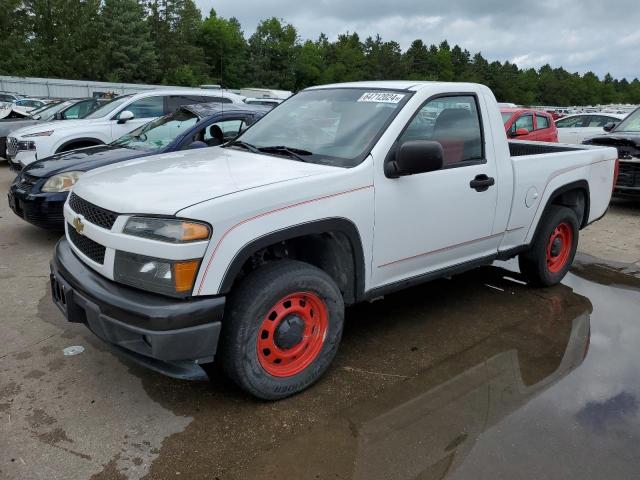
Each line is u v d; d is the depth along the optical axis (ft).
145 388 10.71
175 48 215.10
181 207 8.88
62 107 44.45
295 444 9.14
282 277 9.73
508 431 9.59
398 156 10.80
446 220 12.52
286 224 9.65
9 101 91.04
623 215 28.76
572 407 10.39
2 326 13.20
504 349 12.80
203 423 9.64
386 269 11.64
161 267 8.83
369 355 12.36
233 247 9.06
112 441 9.09
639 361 12.33
